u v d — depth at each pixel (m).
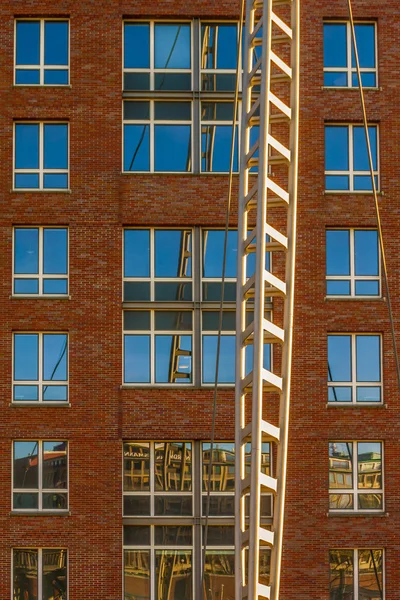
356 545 39.22
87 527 39.06
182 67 41.59
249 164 33.94
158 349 40.25
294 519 39.25
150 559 39.28
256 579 31.17
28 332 40.22
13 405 39.56
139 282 40.56
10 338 40.00
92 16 41.34
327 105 41.16
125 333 40.28
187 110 41.47
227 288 40.78
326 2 41.50
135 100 41.38
